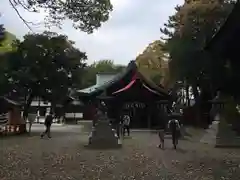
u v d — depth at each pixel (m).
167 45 37.59
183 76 37.75
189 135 27.55
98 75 55.97
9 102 31.72
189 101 48.09
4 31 28.42
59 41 33.81
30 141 23.69
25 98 37.28
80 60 36.06
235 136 20.05
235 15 8.39
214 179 10.16
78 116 62.22
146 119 41.81
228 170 11.70
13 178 10.04
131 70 43.53
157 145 20.81
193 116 41.03
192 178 10.27
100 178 10.23
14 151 17.23
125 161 13.88
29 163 13.06
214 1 32.81
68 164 12.96
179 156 15.51
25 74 31.78
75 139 25.50
